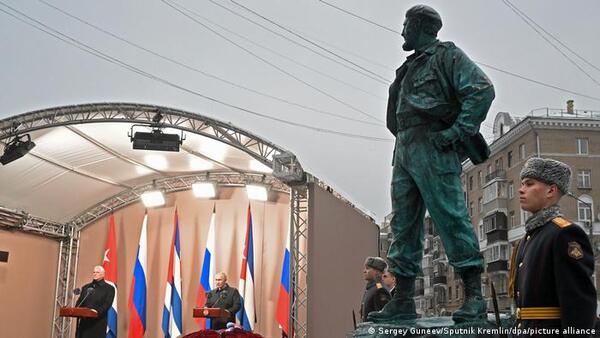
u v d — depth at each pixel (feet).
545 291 8.40
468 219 14.37
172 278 46.78
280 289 44.42
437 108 14.53
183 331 47.39
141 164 46.24
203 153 44.42
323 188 40.50
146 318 48.14
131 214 50.37
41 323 47.06
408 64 15.61
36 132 38.65
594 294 8.13
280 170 38.83
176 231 47.80
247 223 46.98
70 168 43.88
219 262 48.08
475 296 14.01
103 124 39.40
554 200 8.88
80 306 35.35
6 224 44.50
